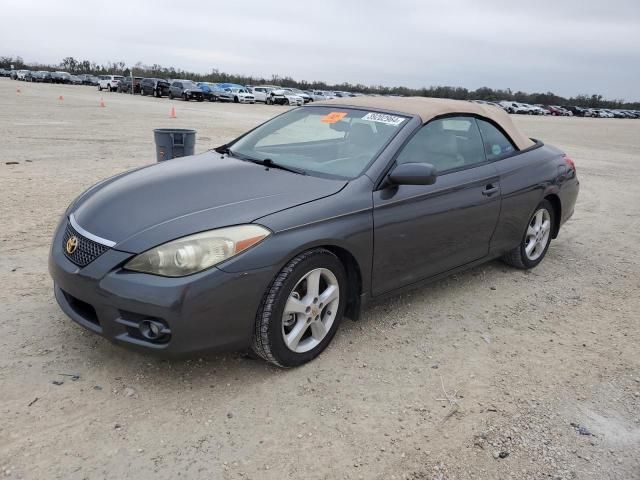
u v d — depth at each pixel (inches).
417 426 112.1
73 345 131.6
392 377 128.9
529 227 199.2
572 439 111.0
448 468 101.2
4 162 361.4
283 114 188.7
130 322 111.3
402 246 145.1
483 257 179.2
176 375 123.0
